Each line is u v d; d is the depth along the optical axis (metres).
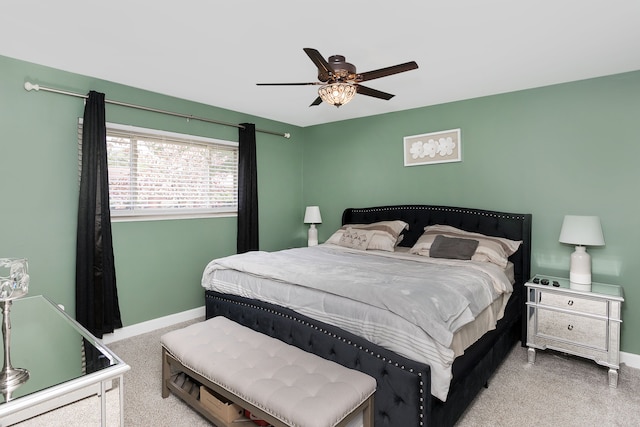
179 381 2.22
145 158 3.40
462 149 3.63
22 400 1.04
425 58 2.57
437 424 1.67
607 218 2.85
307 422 1.34
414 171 4.00
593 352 2.50
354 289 2.03
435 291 1.99
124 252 3.25
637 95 2.72
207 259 3.91
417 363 1.63
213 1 1.84
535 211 3.21
